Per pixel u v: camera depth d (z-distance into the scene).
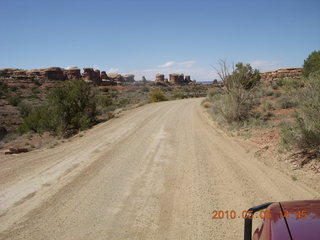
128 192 6.16
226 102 14.96
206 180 6.70
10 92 78.19
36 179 7.40
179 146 10.98
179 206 5.28
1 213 5.26
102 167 8.34
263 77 55.12
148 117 21.39
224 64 14.46
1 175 8.00
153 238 4.14
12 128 32.97
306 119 7.38
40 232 4.42
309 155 7.02
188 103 36.22
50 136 20.05
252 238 2.81
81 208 5.33
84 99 20.58
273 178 6.32
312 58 24.12
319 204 2.40
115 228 4.49
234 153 9.07
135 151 10.41
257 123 12.84
